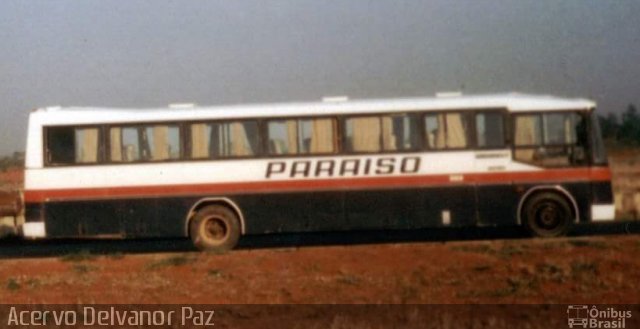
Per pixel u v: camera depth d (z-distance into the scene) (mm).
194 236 24281
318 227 24219
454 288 17844
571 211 24203
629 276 18422
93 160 24375
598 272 18828
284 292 18109
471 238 26328
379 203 24188
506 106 24266
